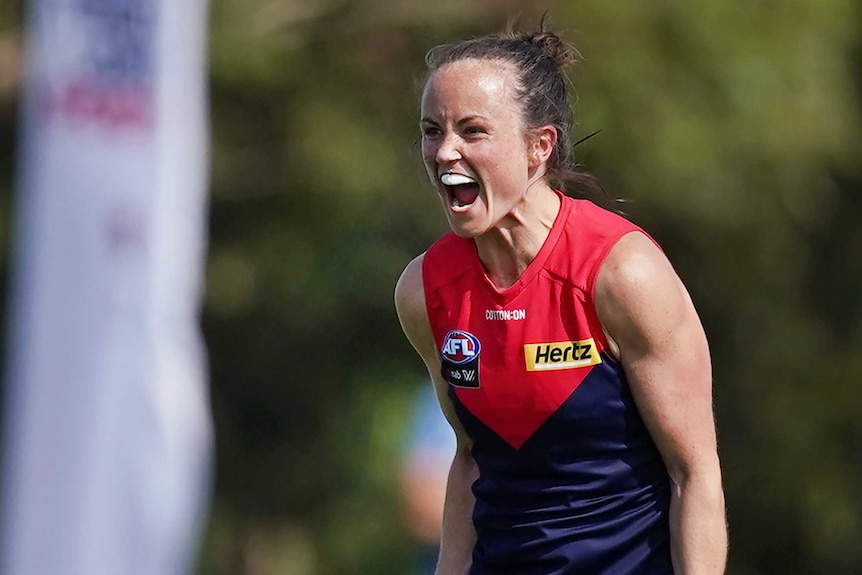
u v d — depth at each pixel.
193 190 20.44
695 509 13.57
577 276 13.27
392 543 55.00
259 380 58.12
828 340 61.22
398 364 57.66
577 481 13.78
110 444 19.27
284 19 50.47
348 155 49.69
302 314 54.34
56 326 19.12
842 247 61.12
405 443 25.66
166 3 19.78
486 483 14.23
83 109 19.17
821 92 52.72
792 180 52.03
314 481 57.97
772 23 52.16
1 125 51.22
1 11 50.25
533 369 13.45
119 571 19.25
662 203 50.75
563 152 13.66
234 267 53.41
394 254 53.47
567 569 13.91
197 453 19.91
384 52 51.34
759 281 57.47
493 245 13.54
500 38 13.60
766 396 59.78
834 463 59.25
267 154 52.66
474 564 14.61
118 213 19.41
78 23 19.14
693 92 50.09
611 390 13.48
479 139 13.09
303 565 56.56
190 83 20.23
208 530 56.09
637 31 49.34
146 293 19.58
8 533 19.11
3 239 50.41
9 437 23.12
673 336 13.27
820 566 60.50
